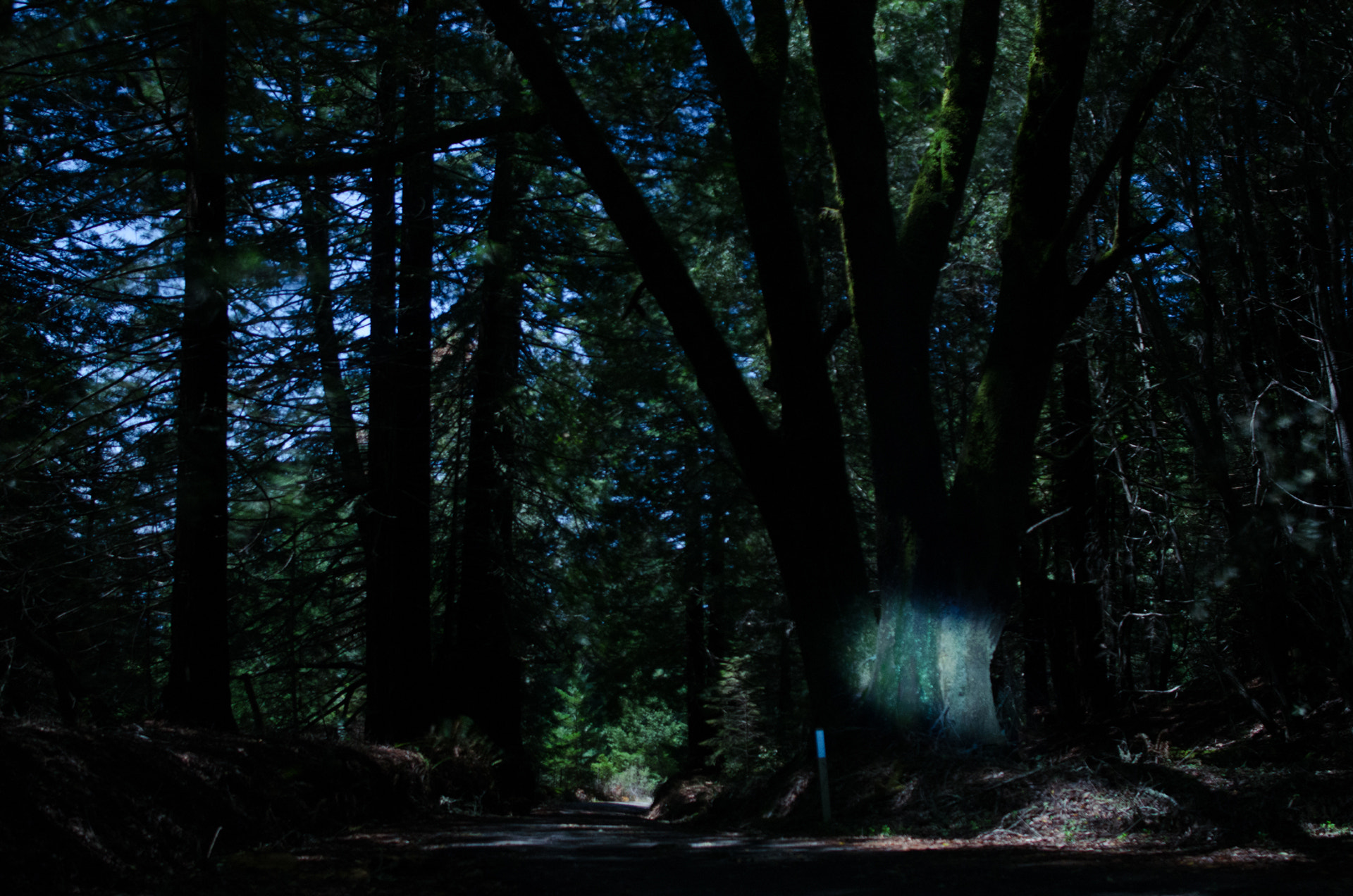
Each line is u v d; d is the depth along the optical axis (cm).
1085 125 1385
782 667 2534
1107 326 1520
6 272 1243
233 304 1234
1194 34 1032
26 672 1247
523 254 1873
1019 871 640
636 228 1220
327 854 784
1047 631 1917
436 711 1725
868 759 1099
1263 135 1090
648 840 911
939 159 1250
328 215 1647
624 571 2408
